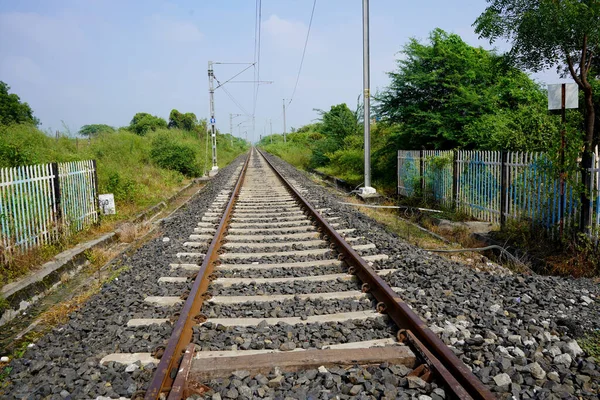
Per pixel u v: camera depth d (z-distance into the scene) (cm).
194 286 534
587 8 816
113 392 341
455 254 783
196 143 3997
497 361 363
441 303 498
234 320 466
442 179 1208
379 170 1864
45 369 391
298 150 5059
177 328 411
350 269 630
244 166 3397
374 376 346
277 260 715
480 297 519
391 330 436
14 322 553
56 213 880
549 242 738
